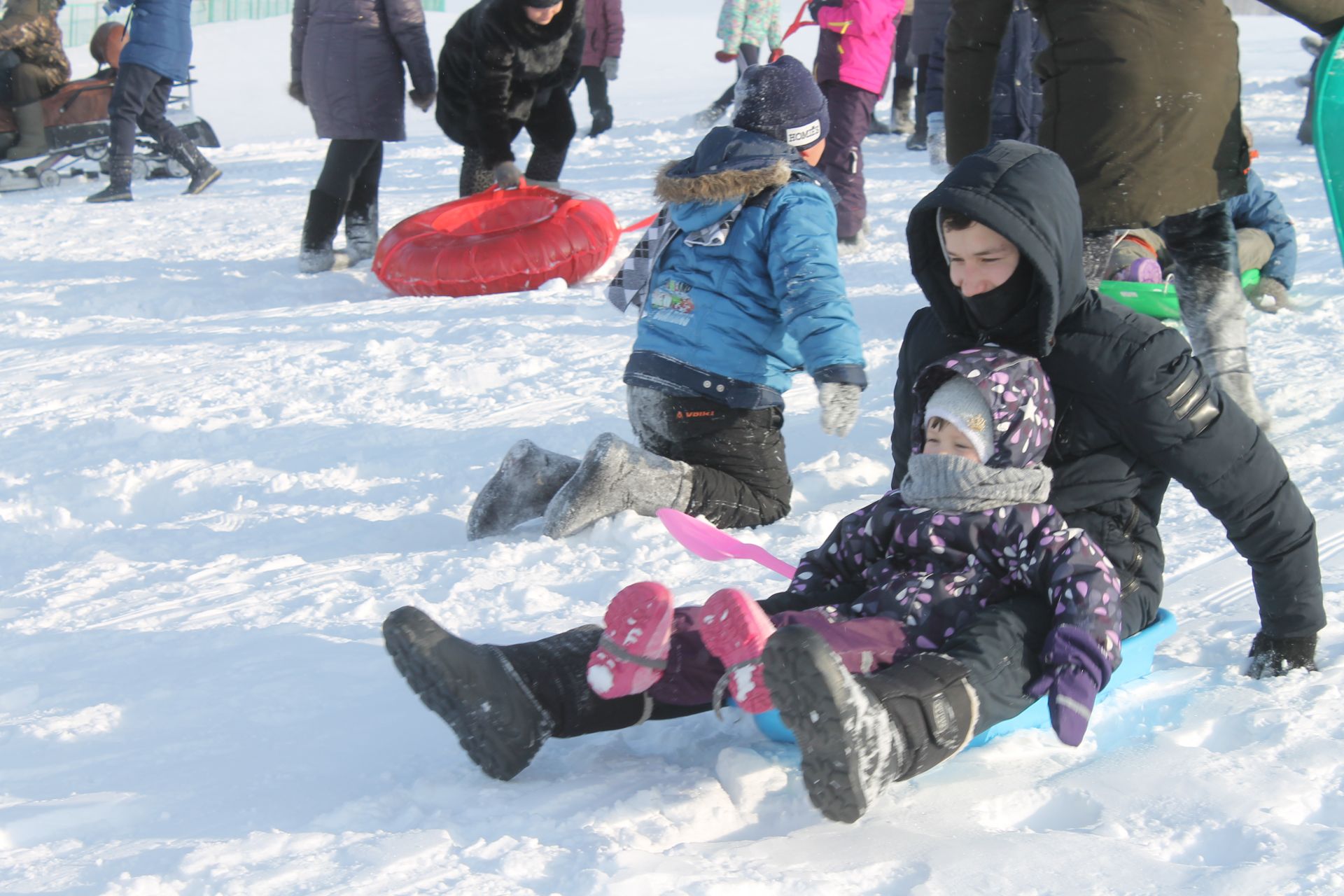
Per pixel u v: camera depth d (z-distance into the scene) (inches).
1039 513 92.5
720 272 147.3
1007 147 97.1
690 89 993.5
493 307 297.3
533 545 149.2
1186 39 150.4
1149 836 79.7
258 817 87.0
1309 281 266.2
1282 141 457.7
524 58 325.1
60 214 502.3
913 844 79.0
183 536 165.6
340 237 415.5
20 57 590.6
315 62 349.7
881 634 89.5
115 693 112.9
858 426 192.5
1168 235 168.7
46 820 86.8
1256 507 96.4
